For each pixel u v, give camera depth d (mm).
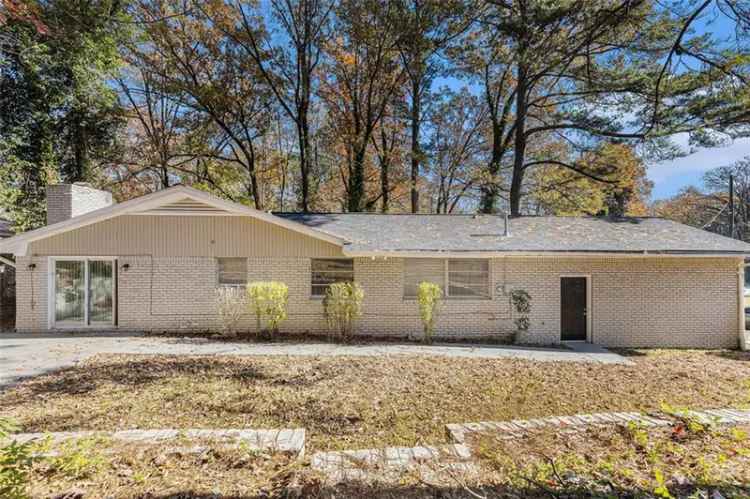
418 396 6508
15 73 15938
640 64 14492
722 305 12773
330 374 7723
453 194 28016
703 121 12266
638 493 3227
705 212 43000
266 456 4113
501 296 12656
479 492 3334
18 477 3158
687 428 4629
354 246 11977
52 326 12188
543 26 12664
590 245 12570
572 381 7516
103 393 6434
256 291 11672
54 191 12977
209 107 21047
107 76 17516
